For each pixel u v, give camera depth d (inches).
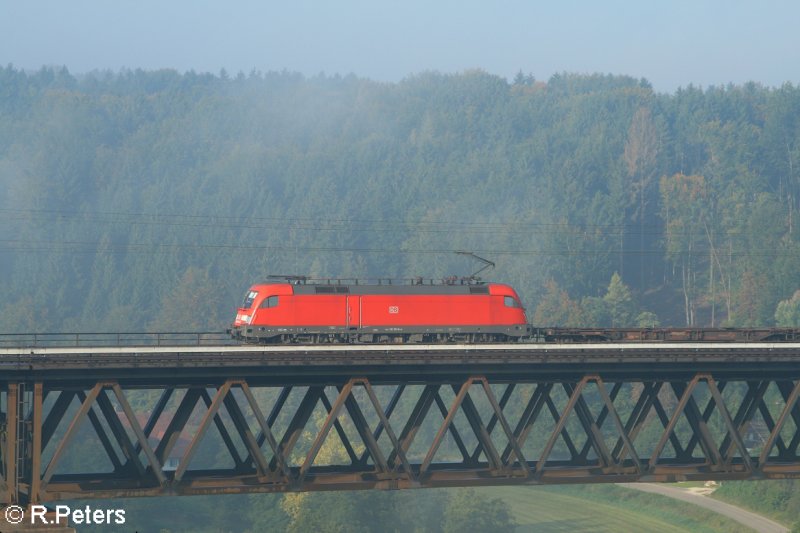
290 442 4387.3
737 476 4744.1
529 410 4736.7
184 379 4320.9
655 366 4751.5
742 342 5029.5
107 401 4249.5
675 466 4694.9
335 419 4640.8
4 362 4020.7
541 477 4554.6
